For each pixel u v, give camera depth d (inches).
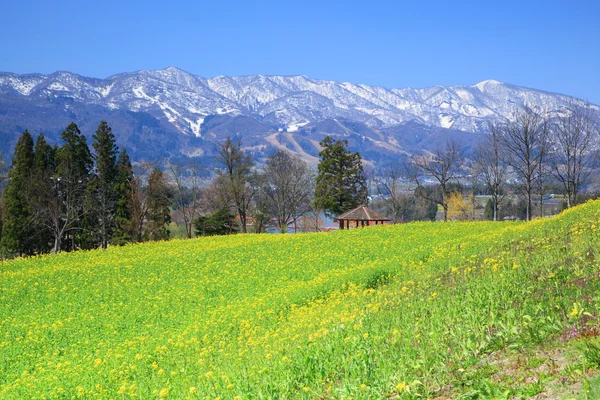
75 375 601.6
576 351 364.8
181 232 3624.5
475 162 3100.4
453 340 445.1
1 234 2650.1
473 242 1192.2
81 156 2728.8
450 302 574.6
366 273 1013.2
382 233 1834.4
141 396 488.4
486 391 339.0
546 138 2613.2
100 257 1660.9
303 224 3548.2
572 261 647.1
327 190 3590.1
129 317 981.2
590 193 3016.7
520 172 2645.2
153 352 706.2
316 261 1360.7
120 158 2910.9
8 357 794.8
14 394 561.9
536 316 457.1
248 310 887.1
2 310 1080.8
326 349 486.0
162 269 1393.9
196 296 1104.8
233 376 458.3
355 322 588.7
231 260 1453.0
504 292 546.9
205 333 782.5
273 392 414.3
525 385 334.6
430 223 2180.1
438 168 3248.0
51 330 924.0
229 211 3184.1
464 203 3440.0
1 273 1421.0
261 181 3307.1
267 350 565.3
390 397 376.2
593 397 295.0
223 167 3299.7
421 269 939.3
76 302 1113.4
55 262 1603.1
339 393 386.3
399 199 3909.9
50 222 2527.1
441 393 363.3
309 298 920.3
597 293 471.2
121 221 2755.9
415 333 494.3
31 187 2429.9
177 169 3208.7
